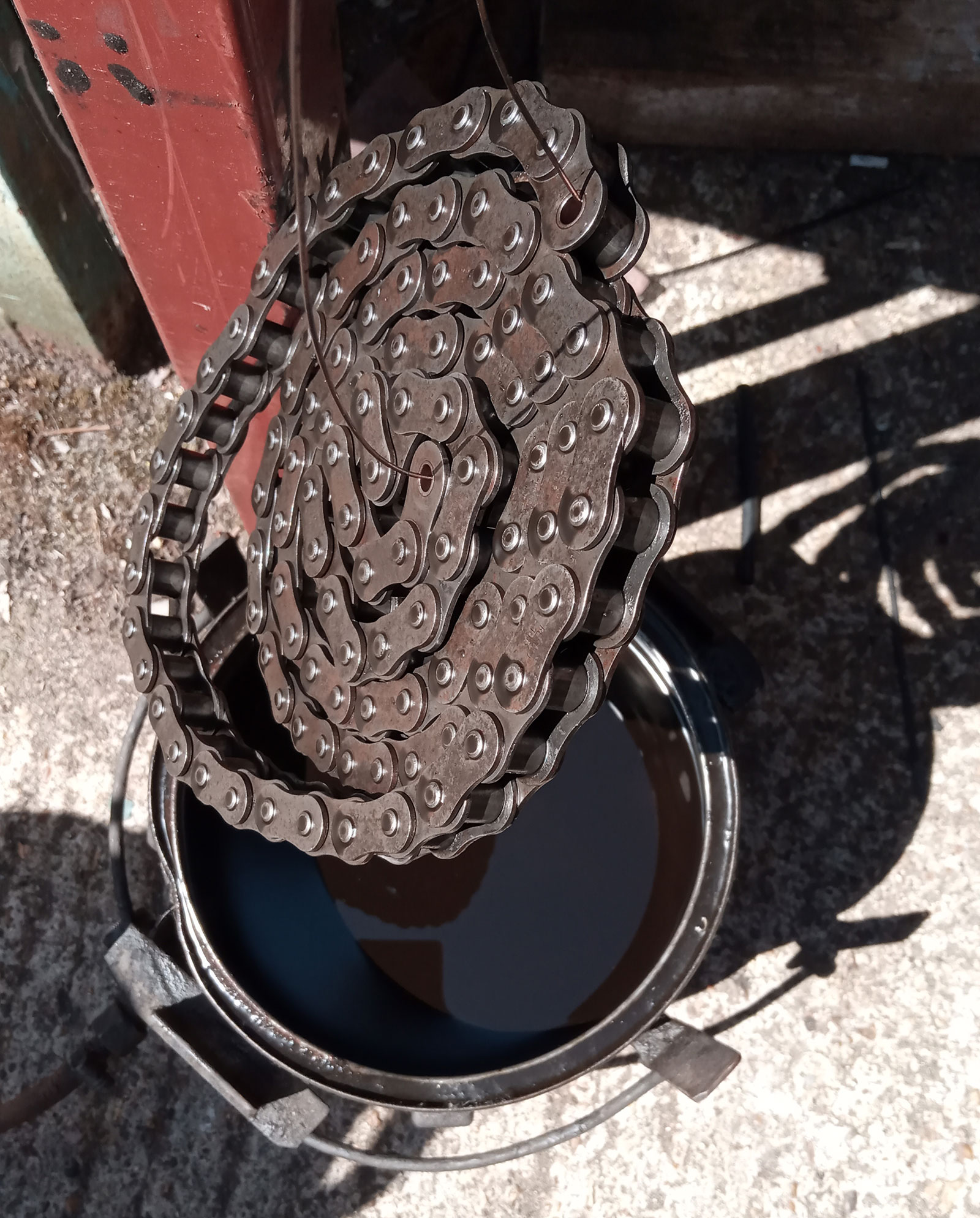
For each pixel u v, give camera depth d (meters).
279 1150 1.72
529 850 1.53
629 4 1.92
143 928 1.53
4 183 1.59
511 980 1.46
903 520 1.89
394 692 0.92
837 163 2.05
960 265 1.99
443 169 0.97
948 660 1.83
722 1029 1.73
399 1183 1.70
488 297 0.86
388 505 0.97
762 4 1.91
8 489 2.01
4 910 1.82
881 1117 1.69
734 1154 1.69
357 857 0.92
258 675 1.40
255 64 0.99
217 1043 1.30
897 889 1.76
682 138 2.06
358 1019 1.39
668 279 2.02
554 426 0.78
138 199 1.19
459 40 2.07
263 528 1.12
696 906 1.24
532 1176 1.70
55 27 0.96
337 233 1.09
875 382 1.95
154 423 2.07
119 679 1.93
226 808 1.03
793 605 1.87
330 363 1.03
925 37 1.87
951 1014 1.71
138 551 1.14
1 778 1.88
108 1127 1.73
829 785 1.80
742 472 1.92
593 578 0.73
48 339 2.02
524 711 0.76
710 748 1.31
